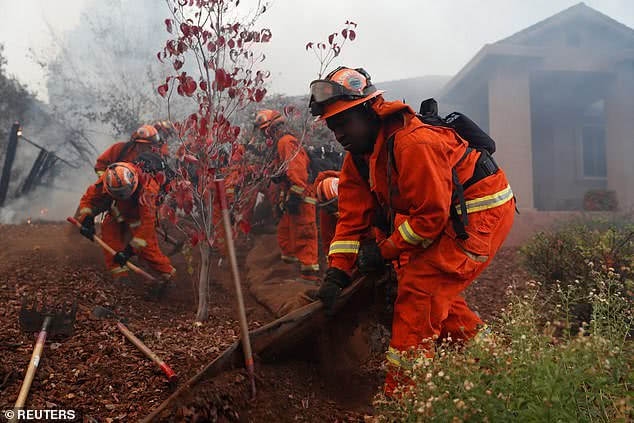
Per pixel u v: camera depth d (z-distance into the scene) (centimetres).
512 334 212
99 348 313
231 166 428
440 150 241
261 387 241
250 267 602
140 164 498
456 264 248
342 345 292
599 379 182
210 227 423
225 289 560
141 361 299
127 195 485
